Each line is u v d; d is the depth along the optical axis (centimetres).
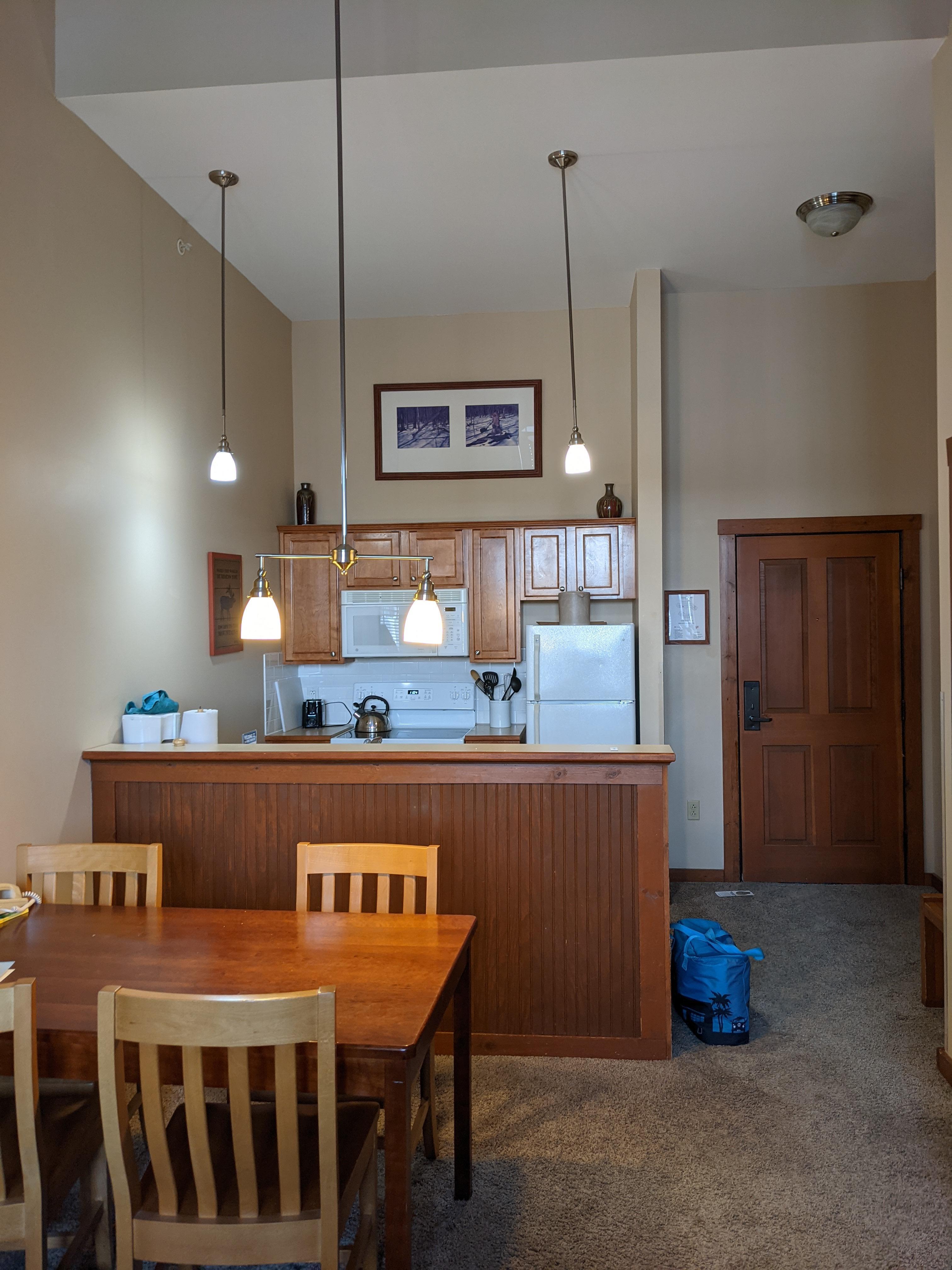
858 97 309
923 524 514
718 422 528
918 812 517
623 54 285
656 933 305
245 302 474
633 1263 207
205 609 419
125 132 324
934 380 510
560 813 308
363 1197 192
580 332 534
